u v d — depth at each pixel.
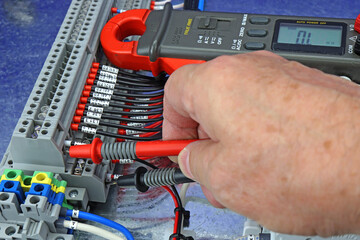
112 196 1.27
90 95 1.31
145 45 1.34
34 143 1.10
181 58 1.30
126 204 1.26
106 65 1.43
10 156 1.22
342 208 0.57
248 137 0.60
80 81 1.28
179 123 0.87
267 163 0.60
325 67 1.26
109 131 1.29
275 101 0.60
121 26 1.42
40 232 1.09
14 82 1.54
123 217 1.23
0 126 1.43
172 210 1.25
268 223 0.66
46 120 1.13
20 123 1.12
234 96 0.63
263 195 0.63
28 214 1.09
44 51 1.63
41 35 1.68
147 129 1.24
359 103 0.58
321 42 1.29
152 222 1.22
